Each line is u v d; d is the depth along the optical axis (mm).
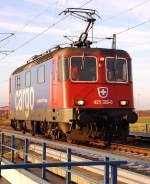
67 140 18219
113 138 18125
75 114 17266
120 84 18156
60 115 17641
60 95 17672
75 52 17750
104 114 17688
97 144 18812
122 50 18672
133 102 18359
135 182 9797
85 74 17719
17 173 13281
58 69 17859
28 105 22234
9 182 14250
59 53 17938
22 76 23578
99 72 17875
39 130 21438
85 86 17625
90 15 19531
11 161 15172
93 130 17547
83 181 10695
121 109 18031
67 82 17469
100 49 18234
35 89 20906
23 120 24172
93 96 17656
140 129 36125
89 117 17203
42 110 19797
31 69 21703
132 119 17906
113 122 17875
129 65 18500
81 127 17344
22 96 23578
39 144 17641
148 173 10914
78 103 17391
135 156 13969
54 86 18203
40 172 12930
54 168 12812
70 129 17250
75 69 17641
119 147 17094
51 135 19047
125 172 10211
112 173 7723
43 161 12141
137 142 20344
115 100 17969
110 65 18141
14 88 25656
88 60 17844
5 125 40000
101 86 17812
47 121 19156
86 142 19250
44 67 19547
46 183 10742
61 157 13672
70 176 10930
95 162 7613
